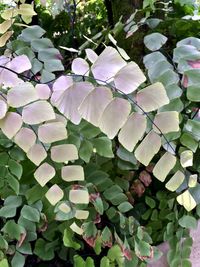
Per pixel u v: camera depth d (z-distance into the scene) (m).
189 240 0.40
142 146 0.31
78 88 0.28
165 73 0.36
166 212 0.40
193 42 0.39
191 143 0.36
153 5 0.48
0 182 0.35
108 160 0.38
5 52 0.42
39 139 0.30
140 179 0.40
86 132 0.35
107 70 0.29
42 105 0.29
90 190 0.36
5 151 0.35
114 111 0.27
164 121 0.30
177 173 0.35
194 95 0.34
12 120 0.29
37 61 0.40
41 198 0.36
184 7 0.54
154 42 0.39
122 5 0.56
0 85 0.32
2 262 0.34
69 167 0.33
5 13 0.40
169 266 0.41
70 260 0.39
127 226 0.38
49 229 0.37
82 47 0.50
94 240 0.36
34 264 0.40
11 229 0.35
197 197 0.38
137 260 0.38
